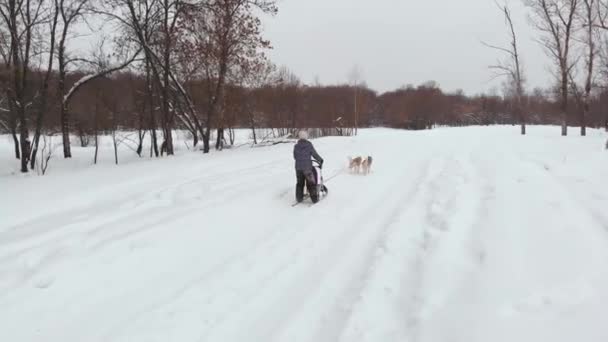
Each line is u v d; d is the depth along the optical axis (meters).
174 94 20.53
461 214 6.18
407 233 5.66
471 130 34.31
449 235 5.33
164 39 17.73
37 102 18.48
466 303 3.70
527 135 24.25
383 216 6.82
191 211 7.41
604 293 3.49
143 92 21.67
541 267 4.11
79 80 19.64
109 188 9.77
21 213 7.73
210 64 18.55
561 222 5.19
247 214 7.23
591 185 7.07
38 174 14.71
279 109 35.78
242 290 4.42
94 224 6.80
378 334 3.44
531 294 3.66
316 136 34.22
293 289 4.39
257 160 14.16
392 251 5.08
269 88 30.33
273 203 7.99
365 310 3.81
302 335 3.55
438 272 4.37
